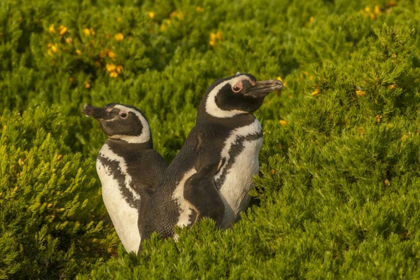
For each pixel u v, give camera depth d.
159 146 25.59
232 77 18.25
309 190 18.16
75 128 29.06
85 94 30.91
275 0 40.47
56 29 32.69
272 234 16.56
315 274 14.71
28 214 20.19
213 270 15.23
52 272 20.56
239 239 16.05
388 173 17.80
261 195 18.19
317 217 16.77
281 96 27.05
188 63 31.64
